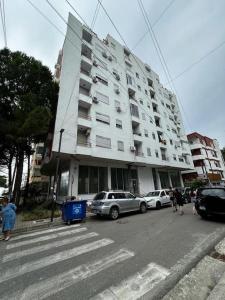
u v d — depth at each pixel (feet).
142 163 70.23
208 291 9.70
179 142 103.81
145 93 91.25
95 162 59.26
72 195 50.16
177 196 36.17
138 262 13.65
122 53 86.02
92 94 62.39
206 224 24.94
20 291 10.46
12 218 22.86
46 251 17.08
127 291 10.02
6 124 42.78
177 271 11.89
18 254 16.56
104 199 34.27
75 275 12.10
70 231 25.23
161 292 9.71
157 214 37.35
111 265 13.38
